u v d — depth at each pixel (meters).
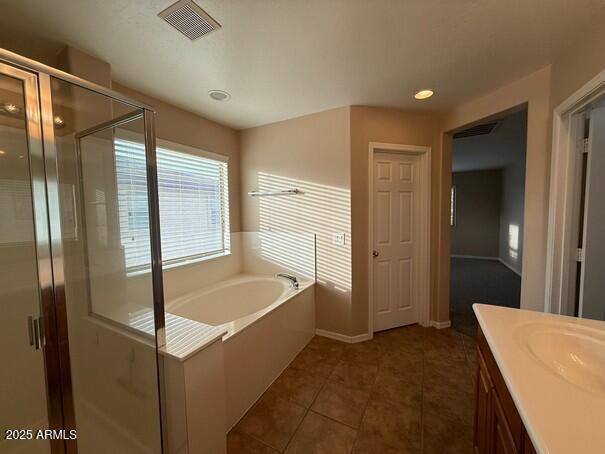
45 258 1.25
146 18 1.25
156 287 1.27
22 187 1.20
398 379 1.98
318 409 1.69
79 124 1.28
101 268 1.37
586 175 1.56
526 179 1.92
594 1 1.20
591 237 1.55
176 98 2.15
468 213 6.88
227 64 1.67
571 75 1.52
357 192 2.46
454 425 1.56
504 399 0.89
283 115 2.57
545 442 0.54
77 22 1.27
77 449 1.29
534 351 0.94
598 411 0.62
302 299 2.39
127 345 1.30
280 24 1.32
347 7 1.21
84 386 1.33
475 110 2.27
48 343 1.27
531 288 1.90
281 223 2.81
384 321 2.75
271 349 1.94
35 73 1.10
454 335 2.65
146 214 1.29
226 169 2.85
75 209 1.33
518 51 1.58
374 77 1.88
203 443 1.26
